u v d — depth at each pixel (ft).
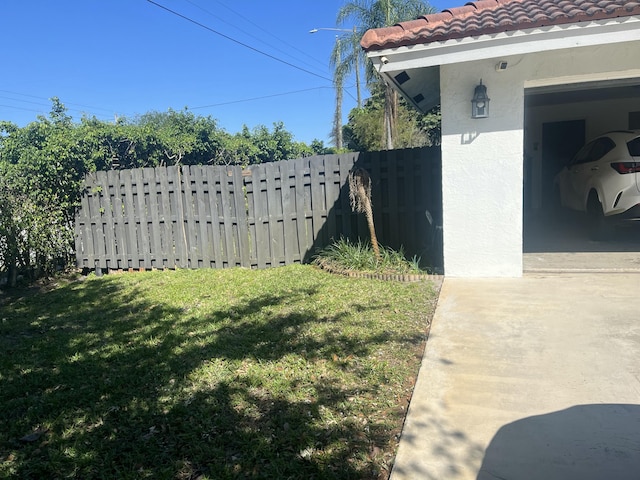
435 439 9.61
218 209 28.68
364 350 14.20
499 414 10.36
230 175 28.22
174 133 60.70
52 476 9.36
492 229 20.76
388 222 26.25
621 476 8.23
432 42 18.19
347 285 21.68
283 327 16.67
